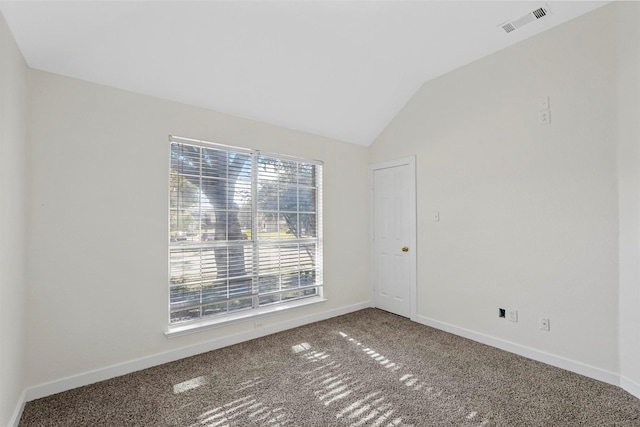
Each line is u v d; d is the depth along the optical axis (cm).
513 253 265
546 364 242
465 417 179
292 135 335
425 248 336
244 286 299
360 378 223
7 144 160
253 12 209
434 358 254
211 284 278
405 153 359
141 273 240
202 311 276
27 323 195
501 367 238
